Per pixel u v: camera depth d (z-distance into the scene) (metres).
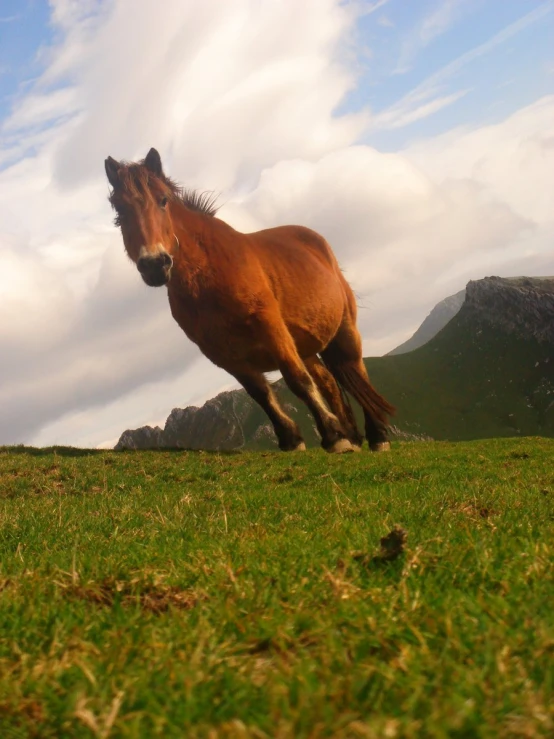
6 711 0.71
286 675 0.73
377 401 6.31
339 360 6.32
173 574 1.26
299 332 5.51
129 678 0.76
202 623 0.93
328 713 0.62
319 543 1.46
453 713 0.59
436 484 3.18
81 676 0.79
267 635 0.90
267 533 1.71
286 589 1.11
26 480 4.73
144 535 1.87
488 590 1.04
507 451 5.74
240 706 0.66
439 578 1.11
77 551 1.64
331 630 0.87
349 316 6.19
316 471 4.48
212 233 5.08
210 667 0.78
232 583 1.14
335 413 6.38
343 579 1.13
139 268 4.67
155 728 0.63
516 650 0.76
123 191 4.70
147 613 1.05
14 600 1.13
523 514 1.81
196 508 2.60
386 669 0.72
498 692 0.65
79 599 1.16
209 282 5.04
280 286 5.33
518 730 0.58
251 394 5.91
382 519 1.80
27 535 2.06
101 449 6.73
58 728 0.68
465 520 1.74
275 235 5.68
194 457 5.72
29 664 0.84
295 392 5.30
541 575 1.07
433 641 0.82
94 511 2.77
